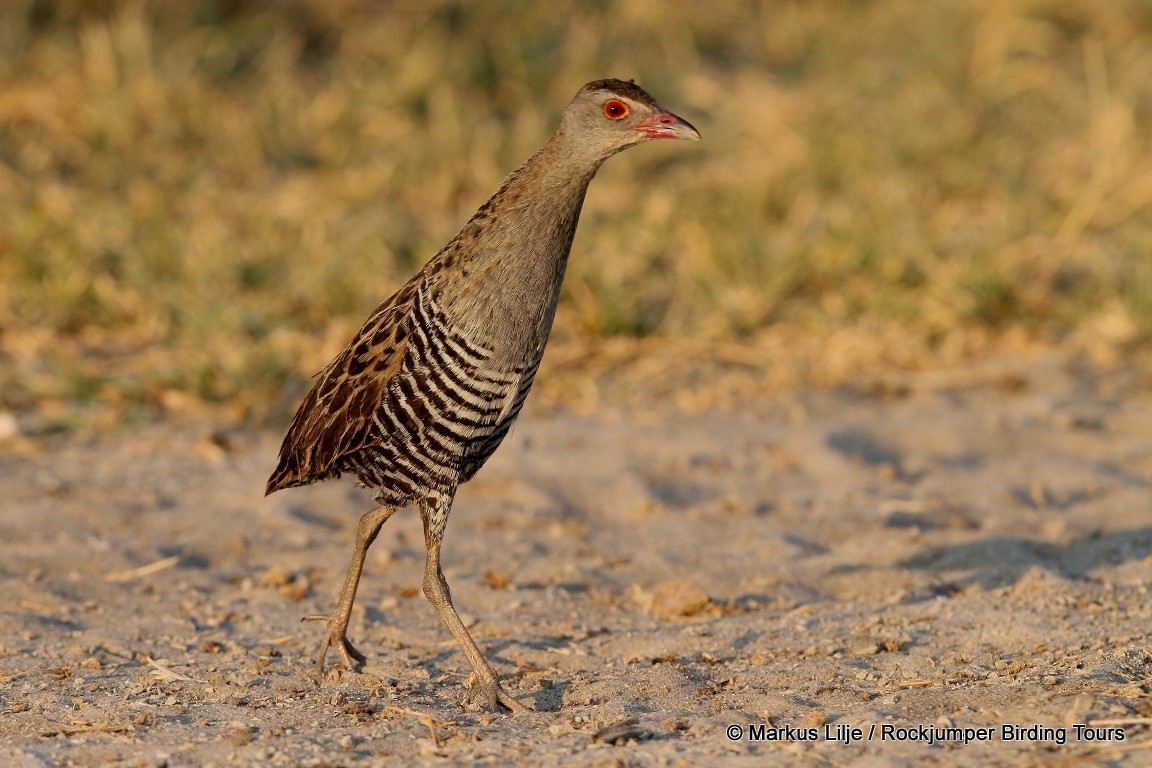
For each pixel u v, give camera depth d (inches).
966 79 1389.0
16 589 630.5
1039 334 1016.9
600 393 928.9
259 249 1056.8
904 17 1494.8
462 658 565.9
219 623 607.8
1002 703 480.7
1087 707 466.0
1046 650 540.4
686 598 620.7
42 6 1285.7
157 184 1139.3
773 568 673.0
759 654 557.0
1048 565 655.8
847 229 1091.9
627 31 1405.0
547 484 790.5
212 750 455.5
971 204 1198.9
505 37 1339.8
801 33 1469.0
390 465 520.1
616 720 483.5
